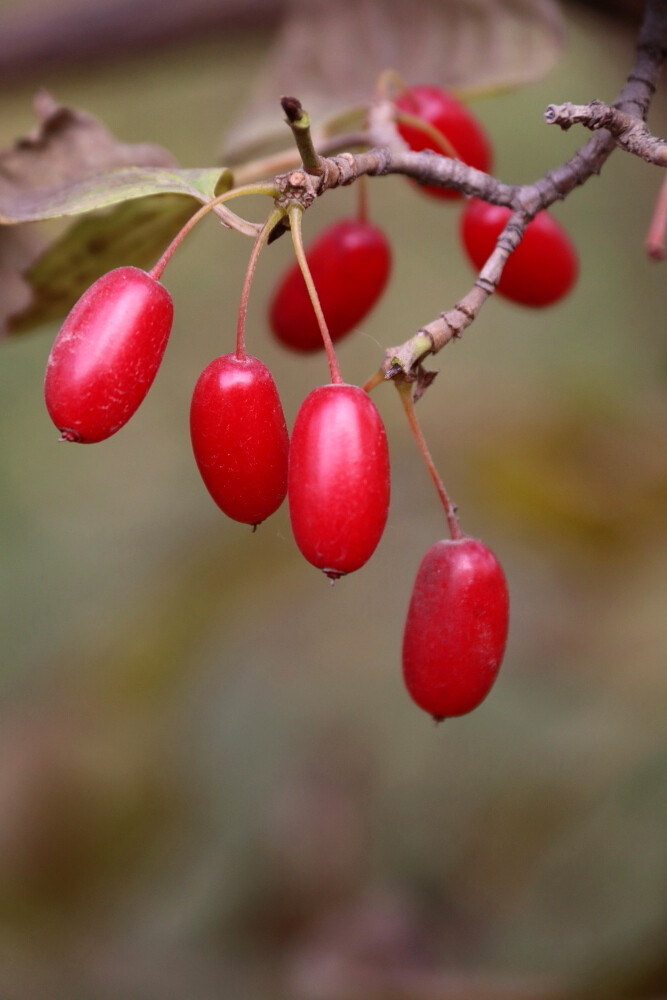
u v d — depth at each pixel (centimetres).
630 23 37
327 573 29
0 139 58
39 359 74
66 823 49
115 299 29
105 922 47
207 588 50
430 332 30
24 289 34
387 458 29
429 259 76
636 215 67
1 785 49
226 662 51
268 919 47
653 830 39
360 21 37
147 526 60
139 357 29
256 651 52
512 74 37
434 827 46
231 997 43
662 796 39
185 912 47
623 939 38
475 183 31
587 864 39
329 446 29
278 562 50
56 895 48
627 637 42
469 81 37
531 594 45
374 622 52
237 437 30
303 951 45
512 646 45
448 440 48
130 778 49
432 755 47
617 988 38
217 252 74
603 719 41
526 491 43
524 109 76
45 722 51
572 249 34
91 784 49
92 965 45
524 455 43
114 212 32
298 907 47
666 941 38
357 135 34
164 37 42
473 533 47
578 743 42
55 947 46
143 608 50
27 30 42
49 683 55
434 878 45
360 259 33
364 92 37
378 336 73
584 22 39
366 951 44
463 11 37
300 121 29
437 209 76
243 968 45
